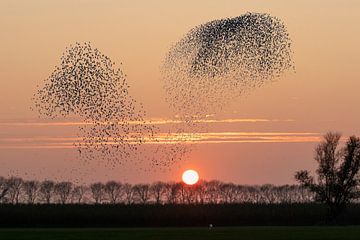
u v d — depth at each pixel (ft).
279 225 436.76
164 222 437.58
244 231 339.98
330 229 360.69
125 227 408.46
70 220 427.33
